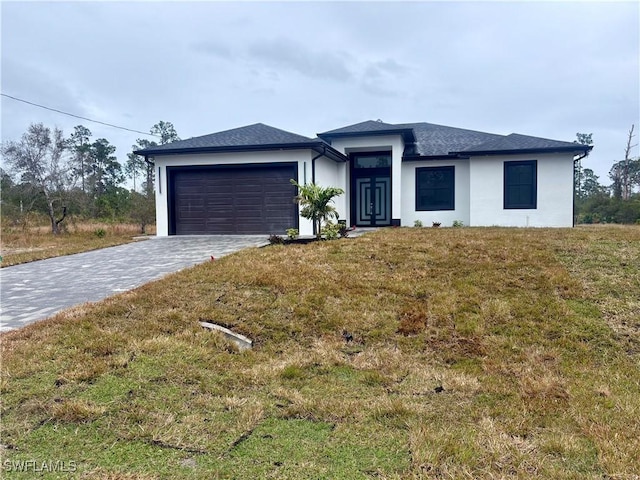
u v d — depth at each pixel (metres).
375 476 2.53
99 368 3.77
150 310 5.20
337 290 5.97
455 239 9.01
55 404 3.23
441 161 16.55
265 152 13.53
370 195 17.80
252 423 3.12
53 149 21.42
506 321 5.09
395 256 7.57
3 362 3.82
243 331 4.88
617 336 4.71
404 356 4.45
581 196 44.44
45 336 4.41
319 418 3.23
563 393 3.64
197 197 14.11
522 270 6.59
